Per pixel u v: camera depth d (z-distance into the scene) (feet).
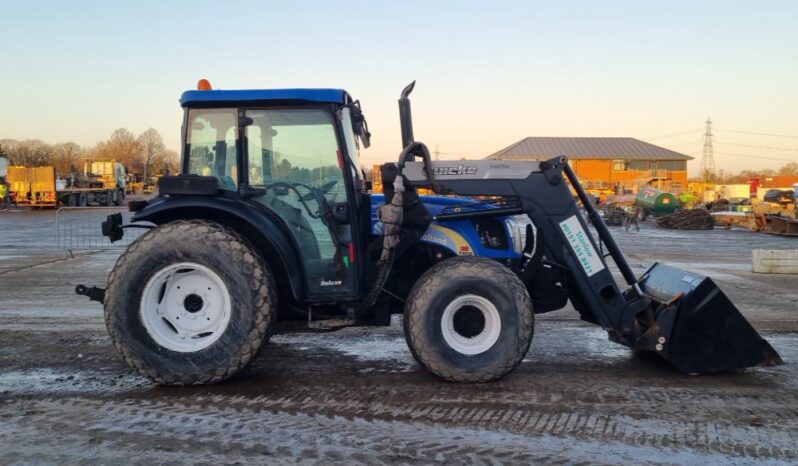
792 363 18.19
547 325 23.18
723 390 15.72
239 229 16.70
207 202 15.81
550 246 17.40
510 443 12.46
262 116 16.61
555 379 16.49
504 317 15.81
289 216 16.70
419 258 18.03
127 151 259.60
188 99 16.34
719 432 13.14
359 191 17.58
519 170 17.26
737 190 186.91
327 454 11.91
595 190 149.38
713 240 67.10
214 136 16.57
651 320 16.92
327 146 16.72
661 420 13.73
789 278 36.58
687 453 12.14
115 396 14.99
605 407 14.46
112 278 15.25
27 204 117.80
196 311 15.64
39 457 11.75
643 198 106.11
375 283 16.40
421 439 12.60
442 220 17.53
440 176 16.99
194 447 12.19
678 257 49.03
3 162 142.00
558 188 17.31
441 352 15.75
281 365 17.63
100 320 23.68
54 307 26.35
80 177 133.18
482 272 15.83
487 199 17.80
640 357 18.71
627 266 18.03
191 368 15.24
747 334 16.52
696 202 128.57
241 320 15.26
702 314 16.42
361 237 17.19
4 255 46.68
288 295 16.83
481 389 15.62
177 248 15.15
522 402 14.73
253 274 15.26
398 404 14.53
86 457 11.76
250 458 11.74
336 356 18.62
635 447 12.37
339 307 17.30
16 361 17.98
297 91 16.40
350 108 17.51
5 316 24.43
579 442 12.55
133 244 15.38
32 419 13.56
